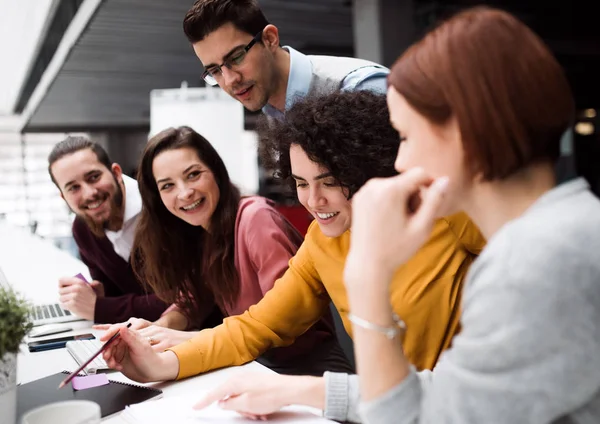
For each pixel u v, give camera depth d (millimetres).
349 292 697
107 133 15664
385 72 1647
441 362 649
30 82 10734
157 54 8344
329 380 916
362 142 1128
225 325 1281
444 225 1146
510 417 579
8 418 885
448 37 631
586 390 572
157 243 1730
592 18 7000
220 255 1628
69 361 1358
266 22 1785
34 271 2957
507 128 604
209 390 1059
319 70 1828
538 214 612
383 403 673
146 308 1894
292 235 1609
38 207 14727
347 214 1185
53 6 6234
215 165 1651
